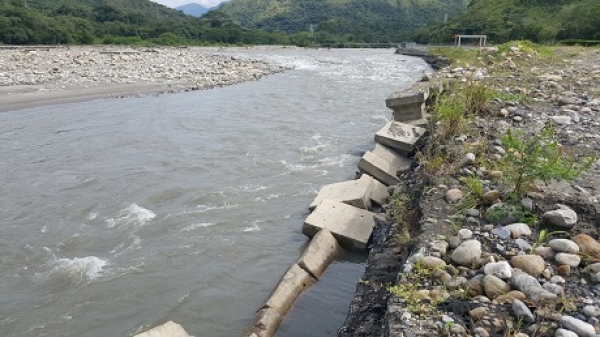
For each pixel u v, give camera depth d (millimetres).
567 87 12188
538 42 40188
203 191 10719
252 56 55125
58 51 43094
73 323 6238
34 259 7961
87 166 12797
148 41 71375
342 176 11352
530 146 5918
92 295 6844
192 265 7566
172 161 13086
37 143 15078
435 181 6363
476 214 5250
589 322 3539
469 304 3850
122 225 9109
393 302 4035
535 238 4711
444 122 8688
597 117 9023
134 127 17125
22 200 10523
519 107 9977
